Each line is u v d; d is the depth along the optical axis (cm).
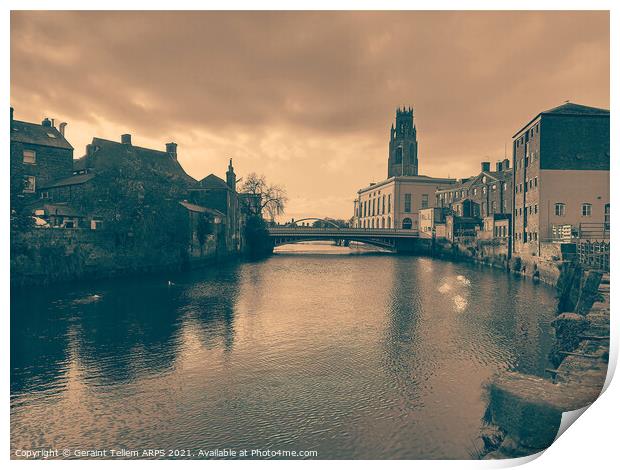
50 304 2661
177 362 1691
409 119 13475
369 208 12938
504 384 1051
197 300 2878
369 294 3219
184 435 1153
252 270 4697
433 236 7431
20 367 1634
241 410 1288
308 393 1405
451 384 1465
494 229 5144
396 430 1163
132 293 3053
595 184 3725
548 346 1864
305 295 3159
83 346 1877
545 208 3734
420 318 2402
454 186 8919
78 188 3894
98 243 3544
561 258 3219
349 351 1820
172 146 6134
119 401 1360
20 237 3016
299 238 7881
